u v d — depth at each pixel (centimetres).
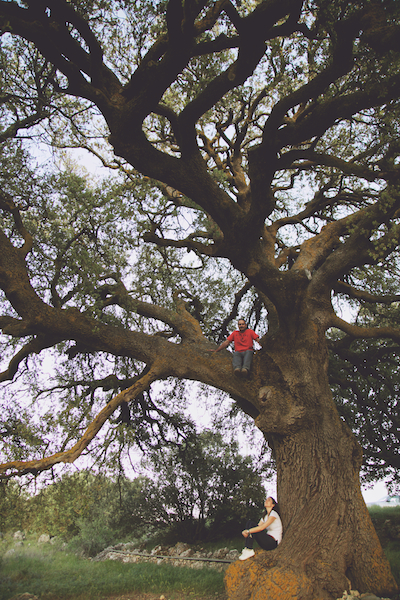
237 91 1045
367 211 874
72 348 1152
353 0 593
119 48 984
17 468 744
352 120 997
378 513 1717
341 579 666
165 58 614
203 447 1834
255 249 820
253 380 885
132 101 650
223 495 1728
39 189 1069
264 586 623
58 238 984
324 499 749
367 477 1385
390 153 752
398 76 600
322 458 789
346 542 709
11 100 990
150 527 1928
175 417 1557
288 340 889
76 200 945
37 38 644
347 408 1412
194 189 755
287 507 782
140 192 953
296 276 843
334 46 611
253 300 1603
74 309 948
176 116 721
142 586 909
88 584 958
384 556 720
